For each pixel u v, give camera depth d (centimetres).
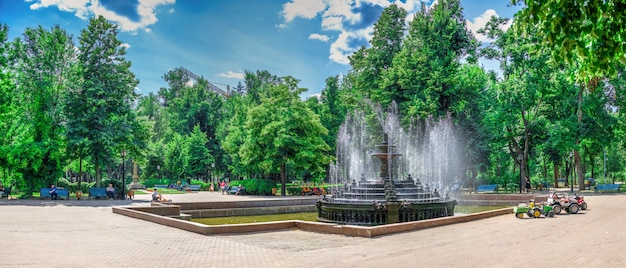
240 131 5766
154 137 9162
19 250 1073
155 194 2739
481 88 4991
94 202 3161
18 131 3956
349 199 2005
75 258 988
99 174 3950
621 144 5944
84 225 1659
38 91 3903
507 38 4475
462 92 4662
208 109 8950
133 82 4156
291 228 1580
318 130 4825
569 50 578
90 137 3850
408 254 1066
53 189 3512
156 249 1138
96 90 3844
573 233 1399
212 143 8138
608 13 562
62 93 3950
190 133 8125
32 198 3612
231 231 1460
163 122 9444
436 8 5309
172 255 1053
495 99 4656
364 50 5731
